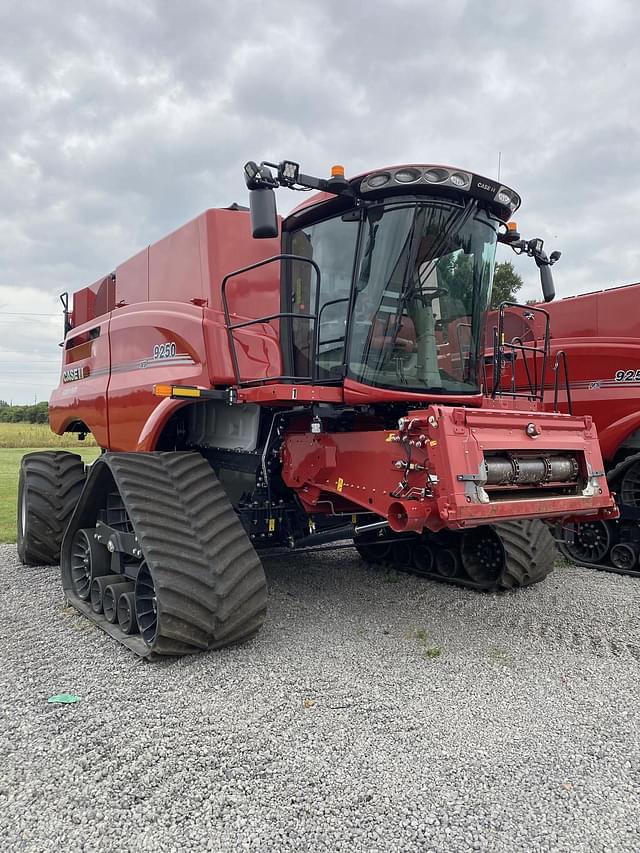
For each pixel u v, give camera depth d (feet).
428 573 20.21
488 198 14.48
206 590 12.83
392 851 7.72
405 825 8.18
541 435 13.84
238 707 11.32
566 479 14.51
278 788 8.93
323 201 14.87
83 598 17.12
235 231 16.52
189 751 9.87
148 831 8.05
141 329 18.19
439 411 12.20
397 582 19.83
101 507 17.48
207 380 15.07
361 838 7.94
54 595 18.63
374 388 14.03
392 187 13.65
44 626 15.80
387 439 13.01
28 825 8.12
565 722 11.04
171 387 13.80
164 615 12.46
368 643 14.55
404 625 15.83
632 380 22.74
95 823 8.18
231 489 17.19
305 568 21.63
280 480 16.57
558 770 9.50
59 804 8.54
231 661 13.30
